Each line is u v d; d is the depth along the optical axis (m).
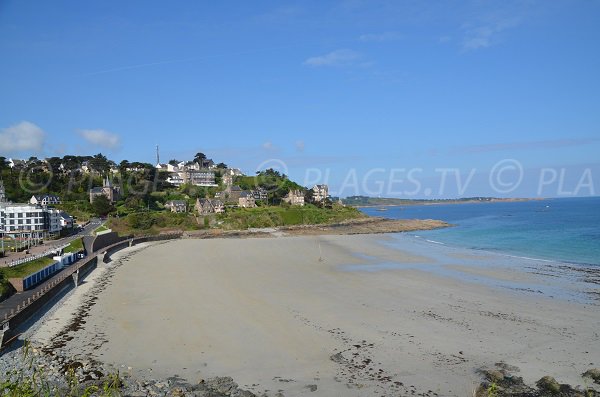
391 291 37.81
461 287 39.19
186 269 51.00
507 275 44.72
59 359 23.08
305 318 29.84
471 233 98.06
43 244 72.62
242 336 26.47
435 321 29.02
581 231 88.81
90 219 114.75
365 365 22.17
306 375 21.12
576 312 30.73
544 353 23.47
